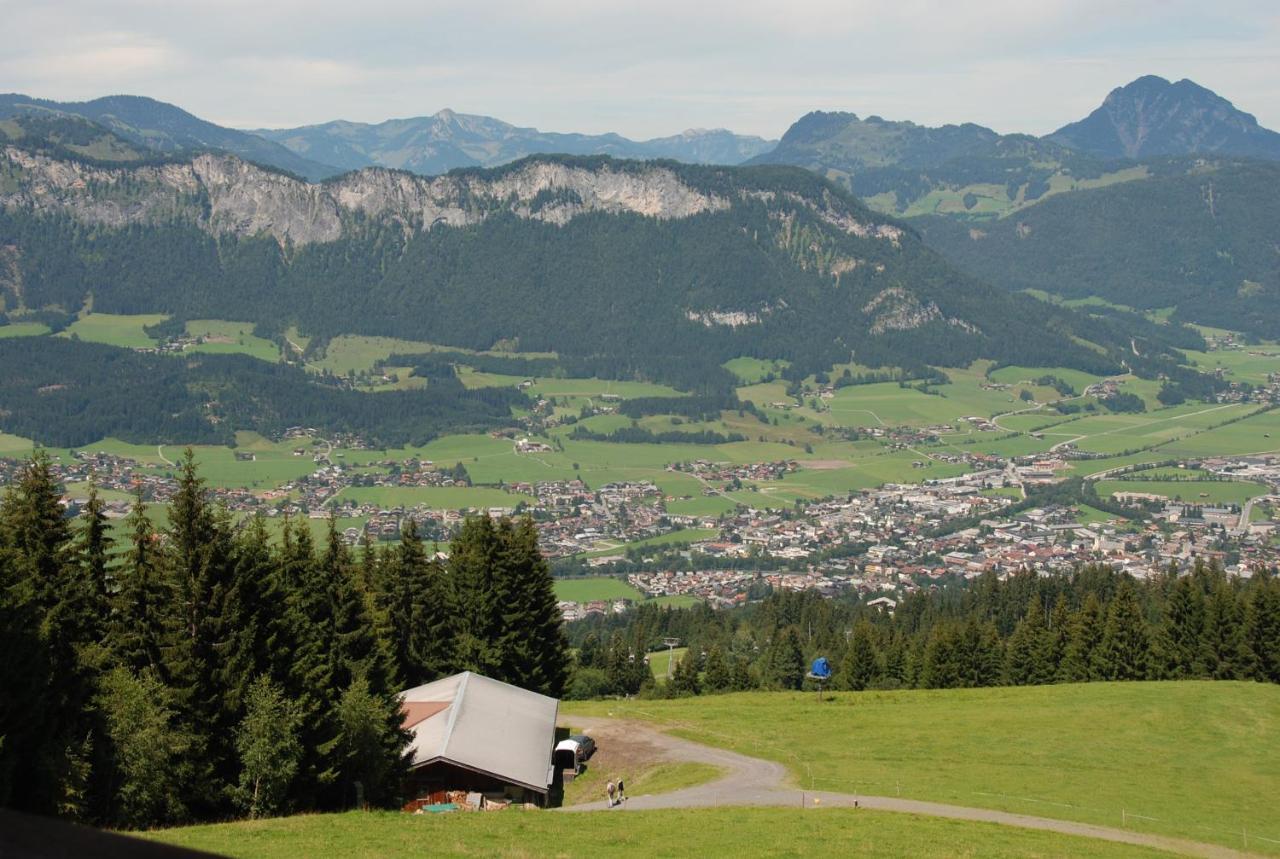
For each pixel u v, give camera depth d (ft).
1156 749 271.69
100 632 203.41
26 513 194.08
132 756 166.91
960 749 273.54
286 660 201.77
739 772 251.60
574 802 238.89
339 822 168.14
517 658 337.11
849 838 173.68
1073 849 177.99
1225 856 186.80
